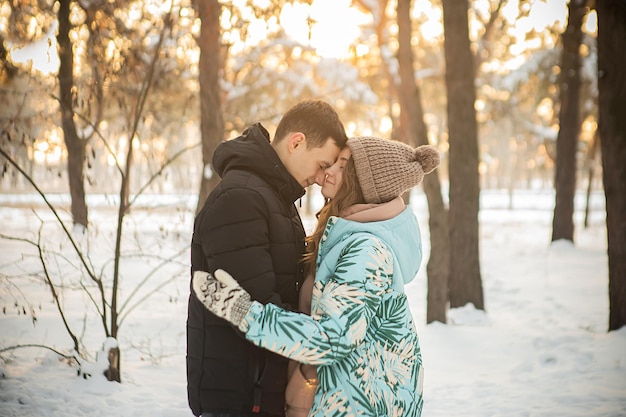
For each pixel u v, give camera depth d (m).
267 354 1.92
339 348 1.74
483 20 14.83
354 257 1.85
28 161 4.98
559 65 18.11
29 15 5.35
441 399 4.52
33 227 14.23
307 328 1.71
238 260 1.84
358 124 22.05
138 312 6.92
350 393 1.83
